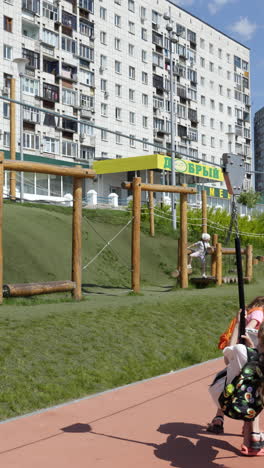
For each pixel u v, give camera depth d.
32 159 51.00
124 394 6.74
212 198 50.69
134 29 68.62
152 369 8.31
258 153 156.50
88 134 61.75
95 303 12.63
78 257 13.61
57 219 21.72
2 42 53.06
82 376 7.40
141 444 4.89
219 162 83.00
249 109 91.12
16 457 4.54
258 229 33.75
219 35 84.06
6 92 52.94
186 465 4.40
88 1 62.34
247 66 90.75
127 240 24.05
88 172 13.56
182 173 51.88
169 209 31.75
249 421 4.43
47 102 56.88
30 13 55.69
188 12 77.75
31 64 55.69
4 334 8.35
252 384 4.39
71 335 8.95
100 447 4.80
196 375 7.93
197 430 5.32
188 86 77.06
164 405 6.22
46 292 12.84
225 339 5.00
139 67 68.94
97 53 63.56
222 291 17.09
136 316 11.01
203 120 80.38
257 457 4.62
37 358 7.70
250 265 21.91
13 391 6.52
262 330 4.41
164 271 22.23
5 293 12.21
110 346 8.91
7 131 53.06
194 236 29.94
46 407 6.32
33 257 17.16
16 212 20.48
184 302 13.30
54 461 4.45
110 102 64.81
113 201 40.03
